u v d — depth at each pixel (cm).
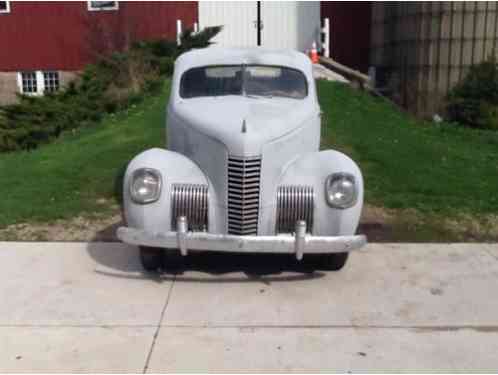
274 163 550
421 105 1488
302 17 1928
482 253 653
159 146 1062
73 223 742
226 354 448
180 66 671
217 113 587
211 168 554
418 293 555
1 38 2036
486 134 1280
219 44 1938
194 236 524
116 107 1434
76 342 464
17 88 2055
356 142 1090
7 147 1322
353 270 607
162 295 547
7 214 757
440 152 1059
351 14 1917
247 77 661
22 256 636
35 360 439
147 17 1977
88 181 902
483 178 917
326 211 543
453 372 429
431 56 1462
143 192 538
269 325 492
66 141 1248
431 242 689
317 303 533
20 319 500
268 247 525
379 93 1571
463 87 1398
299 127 584
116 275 590
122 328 486
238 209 545
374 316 510
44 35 2023
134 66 1539
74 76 1991
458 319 507
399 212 782
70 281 575
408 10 1514
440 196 838
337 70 1719
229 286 568
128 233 539
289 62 673
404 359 445
